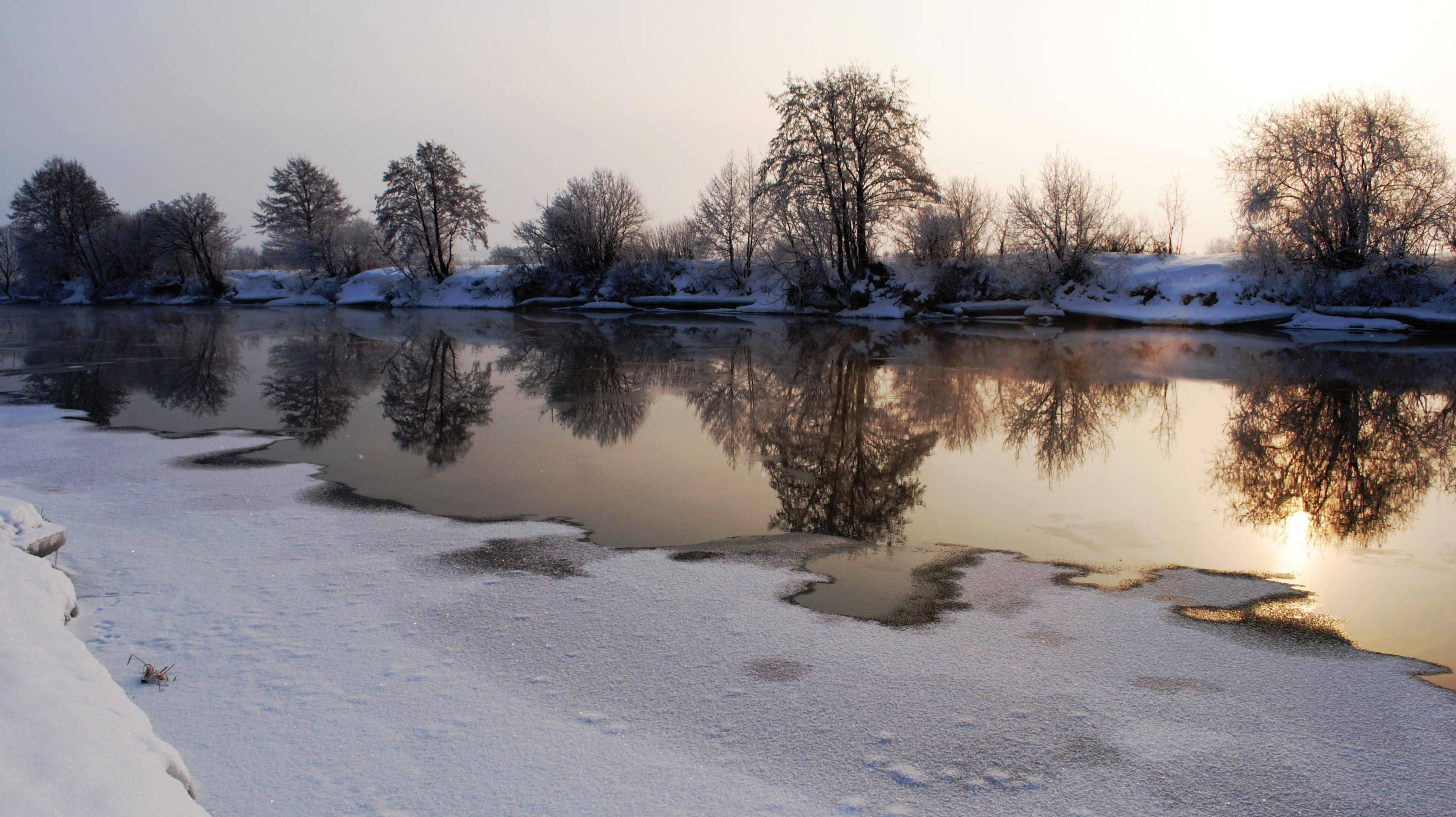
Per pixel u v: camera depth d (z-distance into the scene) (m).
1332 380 19.89
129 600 6.46
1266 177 32.88
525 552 7.84
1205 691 5.28
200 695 5.06
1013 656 5.73
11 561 6.14
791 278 45.06
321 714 4.90
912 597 6.80
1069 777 4.38
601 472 11.25
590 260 56.19
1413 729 4.86
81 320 44.91
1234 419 15.27
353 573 7.22
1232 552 8.05
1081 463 11.98
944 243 41.78
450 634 6.02
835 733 4.77
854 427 14.66
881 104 40.03
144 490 9.92
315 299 63.44
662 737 4.72
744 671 5.50
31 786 3.42
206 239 67.19
